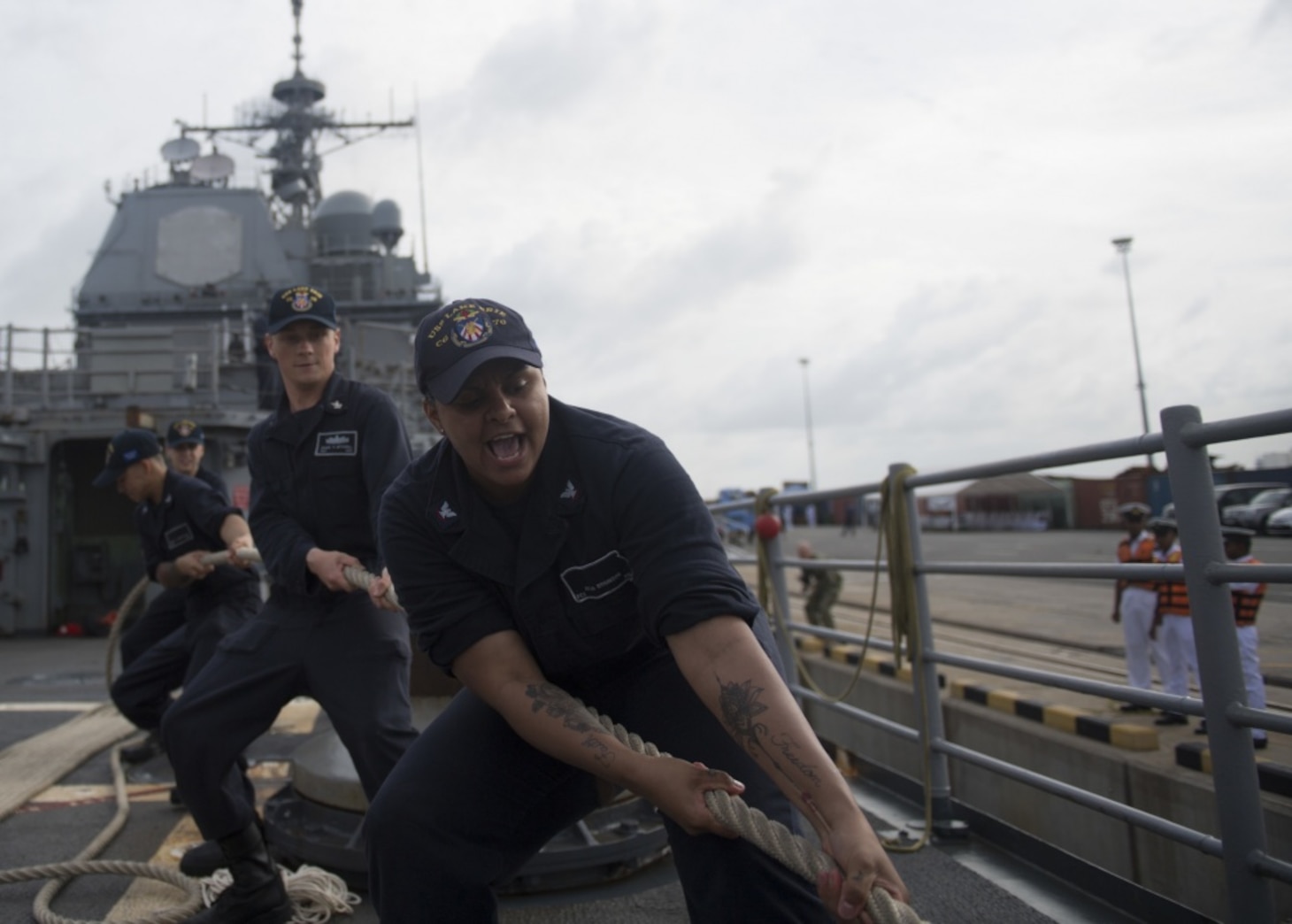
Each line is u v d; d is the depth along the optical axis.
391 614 3.21
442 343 1.89
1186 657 6.73
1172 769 3.67
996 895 3.46
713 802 1.80
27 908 3.48
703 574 1.86
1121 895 3.32
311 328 3.29
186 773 3.06
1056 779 4.24
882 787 5.04
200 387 13.06
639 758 1.91
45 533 12.15
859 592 18.23
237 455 12.29
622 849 3.48
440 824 2.13
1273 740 3.51
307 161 20.08
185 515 4.48
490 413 1.90
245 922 3.14
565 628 2.07
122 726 6.32
